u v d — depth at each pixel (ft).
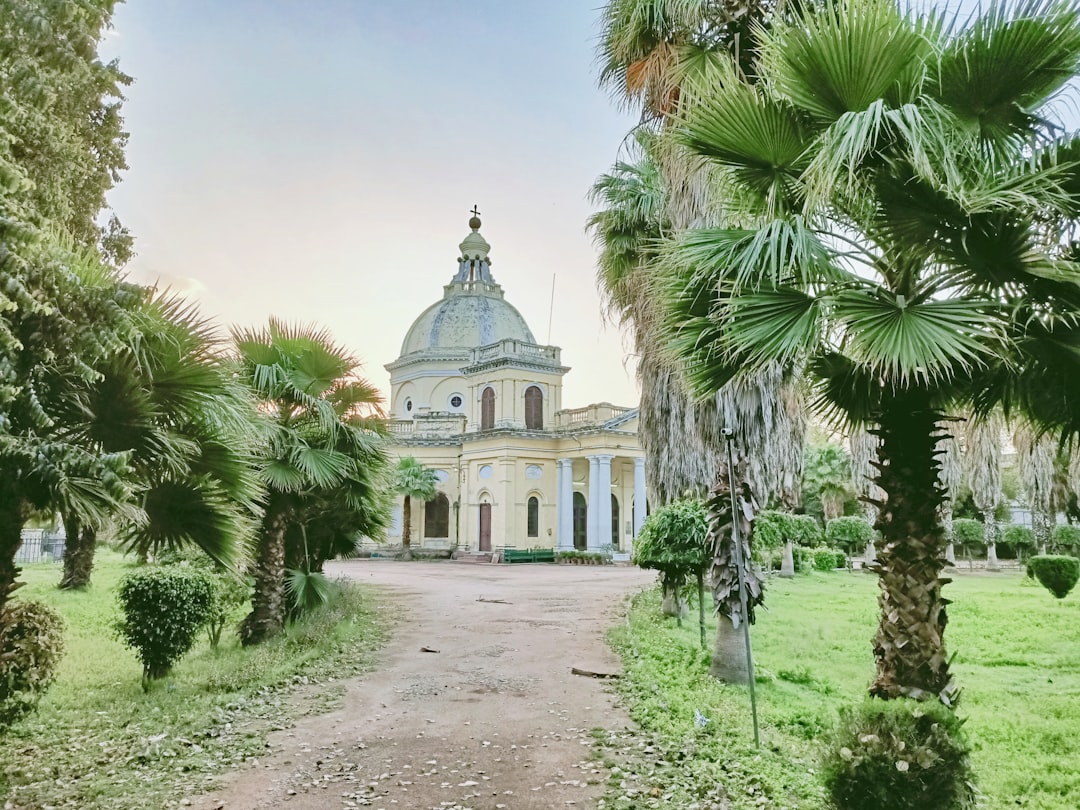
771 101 17.21
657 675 29.12
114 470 15.80
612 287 40.91
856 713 13.92
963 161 15.31
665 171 28.66
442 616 50.26
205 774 18.16
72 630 40.93
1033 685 28.68
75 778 17.60
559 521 129.49
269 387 35.58
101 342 16.07
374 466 41.91
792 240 16.47
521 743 21.02
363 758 19.69
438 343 154.81
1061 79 15.14
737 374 19.89
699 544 34.47
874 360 14.85
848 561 102.42
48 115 24.31
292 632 36.94
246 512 31.35
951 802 12.68
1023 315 15.93
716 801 16.03
